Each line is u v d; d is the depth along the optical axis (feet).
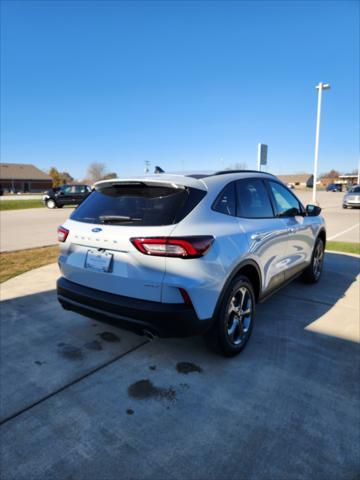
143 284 8.64
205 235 8.82
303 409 8.11
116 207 9.71
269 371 9.68
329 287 17.43
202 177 10.18
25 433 7.37
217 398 8.50
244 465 6.56
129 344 11.23
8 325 12.59
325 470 6.45
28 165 269.03
